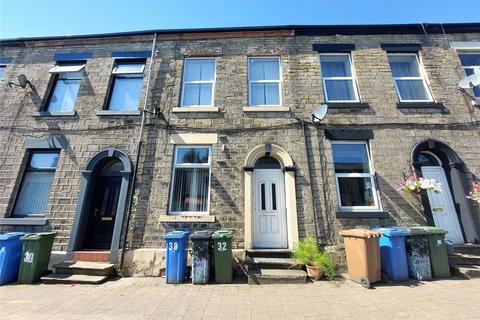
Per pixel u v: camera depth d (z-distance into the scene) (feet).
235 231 22.22
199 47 28.66
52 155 25.54
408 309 13.70
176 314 13.44
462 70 27.09
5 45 29.81
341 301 15.01
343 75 27.96
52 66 28.81
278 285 18.08
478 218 22.38
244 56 28.09
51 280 19.12
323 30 28.66
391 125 24.86
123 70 28.12
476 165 23.67
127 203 23.20
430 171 24.52
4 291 17.21
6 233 21.30
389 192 23.04
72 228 22.59
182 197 23.86
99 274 20.11
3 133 25.80
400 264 18.63
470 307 13.79
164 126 25.35
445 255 19.48
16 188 24.20
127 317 13.15
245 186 23.12
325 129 24.90
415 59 28.32
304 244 20.58
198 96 27.32
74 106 26.89
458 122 24.97
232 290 17.20
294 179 23.32
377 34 28.63
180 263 19.12
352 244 19.35
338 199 23.26
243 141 24.73
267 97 27.12
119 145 24.93
